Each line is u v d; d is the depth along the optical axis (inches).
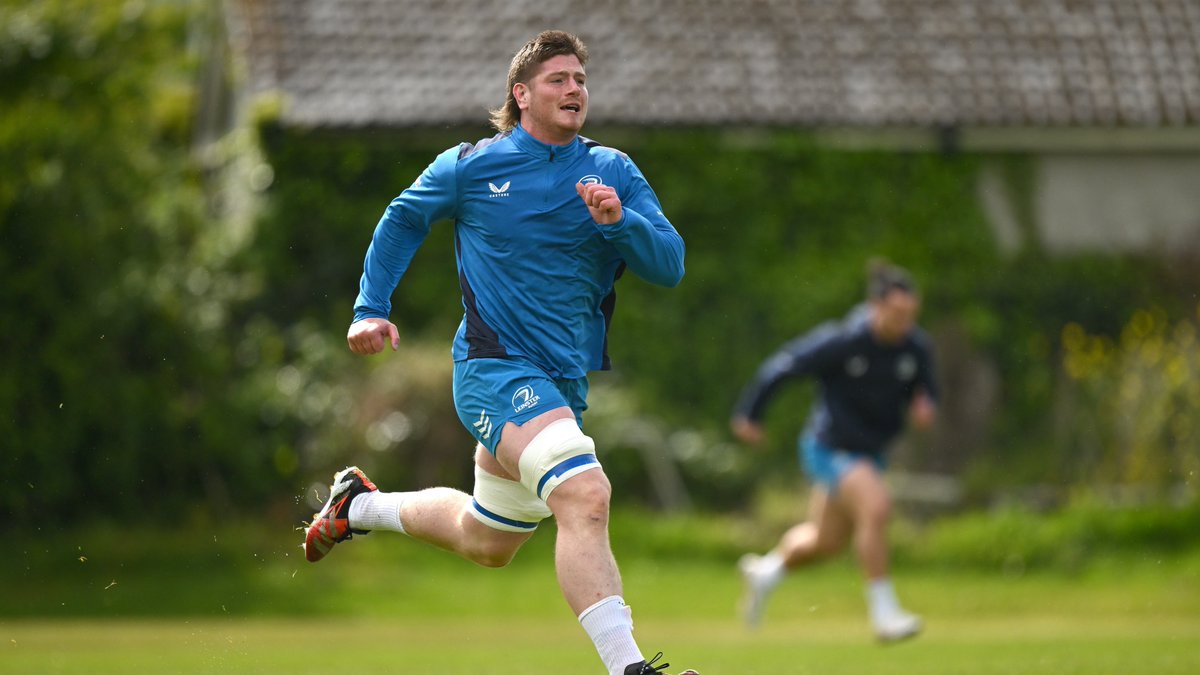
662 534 2022.6
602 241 676.1
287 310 2316.7
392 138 2379.4
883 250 2514.8
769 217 2477.9
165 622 1508.4
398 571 1839.3
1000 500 2124.8
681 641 1392.7
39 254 1905.8
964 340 2469.2
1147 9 2751.0
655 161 2450.8
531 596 1697.8
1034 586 1823.3
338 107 2361.0
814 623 1604.3
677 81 2486.5
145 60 2128.4
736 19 2603.3
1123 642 1311.5
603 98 2434.8
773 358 2456.9
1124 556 1934.1
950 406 2388.0
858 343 1400.1
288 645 1323.8
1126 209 2620.6
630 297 2418.8
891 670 1039.6
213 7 2652.6
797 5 2642.7
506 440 657.6
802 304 2469.2
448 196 679.1
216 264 2310.5
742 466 2266.2
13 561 1800.0
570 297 675.4
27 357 1888.5
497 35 2514.8
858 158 2518.5
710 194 2458.2
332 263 2348.7
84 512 1936.5
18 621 1507.1
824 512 1417.3
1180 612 1656.0
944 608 1691.7
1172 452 2106.3
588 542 633.0
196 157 2652.6
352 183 2368.4
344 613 1590.8
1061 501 2101.4
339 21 2492.6
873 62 2583.7
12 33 1999.3
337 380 2096.5
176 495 1993.1
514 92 682.8
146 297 1980.8
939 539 1990.7
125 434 1946.4
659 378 2416.3
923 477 2253.9
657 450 2209.6
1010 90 2583.7
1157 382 2123.5
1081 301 2568.9
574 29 2544.3
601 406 2229.3
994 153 2578.7
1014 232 2578.7
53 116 1990.7
